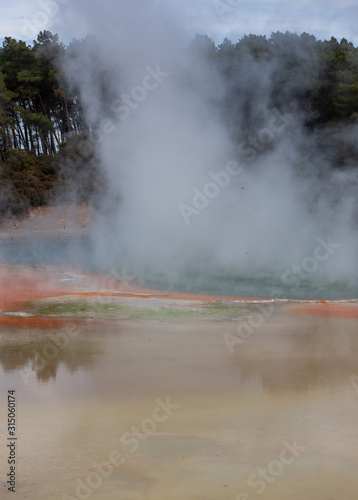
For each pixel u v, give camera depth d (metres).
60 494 5.45
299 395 8.39
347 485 5.62
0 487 5.58
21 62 66.75
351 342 11.85
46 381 9.13
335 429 7.06
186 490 5.54
